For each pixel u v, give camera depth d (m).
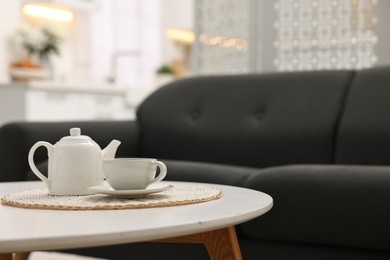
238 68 4.00
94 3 6.53
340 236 1.63
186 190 1.25
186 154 2.71
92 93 5.79
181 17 8.31
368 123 2.32
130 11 7.62
